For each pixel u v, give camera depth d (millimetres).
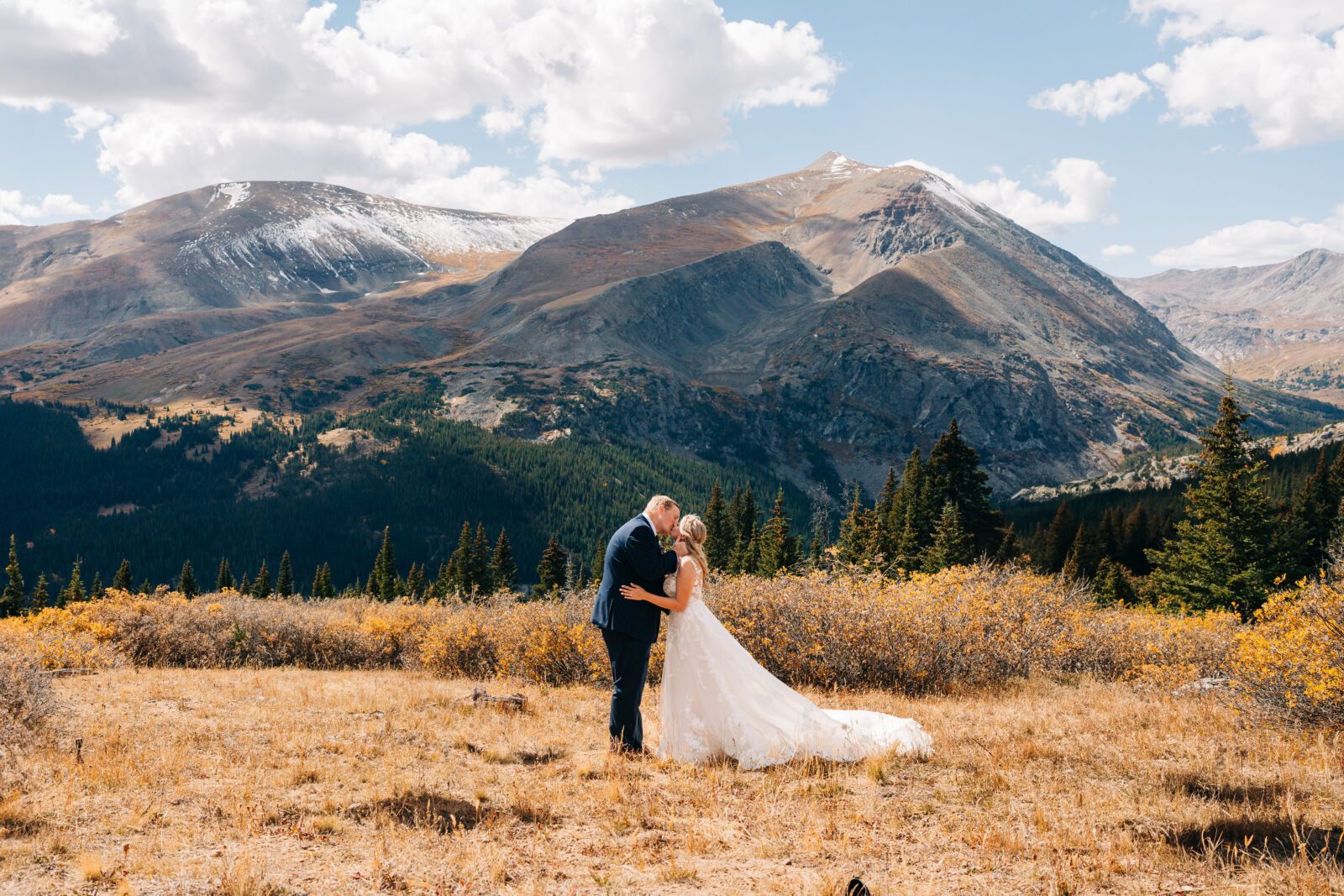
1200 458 40156
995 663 11320
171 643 16422
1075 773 5898
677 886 3984
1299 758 6227
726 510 72875
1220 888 3750
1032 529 108312
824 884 3889
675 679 6770
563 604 13406
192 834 4637
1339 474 54500
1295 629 7957
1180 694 9625
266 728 7742
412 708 9055
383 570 96500
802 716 6754
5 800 5129
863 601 11297
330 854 4387
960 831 4695
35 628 15773
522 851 4492
